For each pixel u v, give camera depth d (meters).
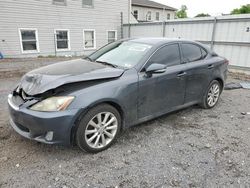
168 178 2.56
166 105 3.83
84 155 2.96
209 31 10.11
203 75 4.39
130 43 4.00
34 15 12.30
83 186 2.40
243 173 2.69
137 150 3.12
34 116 2.61
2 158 2.82
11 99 3.06
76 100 2.71
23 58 12.01
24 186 2.37
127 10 16.34
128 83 3.16
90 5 14.41
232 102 5.42
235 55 9.33
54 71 3.14
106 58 3.79
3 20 11.34
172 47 3.95
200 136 3.59
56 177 2.52
